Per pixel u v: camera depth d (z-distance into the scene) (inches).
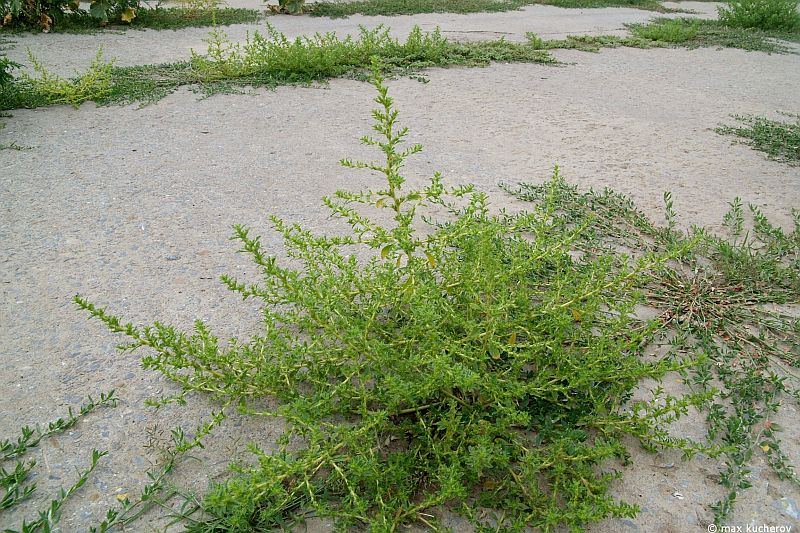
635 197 180.2
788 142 227.1
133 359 112.3
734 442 96.0
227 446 95.3
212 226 157.1
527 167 200.2
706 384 109.0
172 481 89.4
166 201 169.2
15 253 142.1
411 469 87.6
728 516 86.7
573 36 415.8
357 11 482.0
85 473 89.2
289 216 163.2
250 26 419.5
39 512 84.5
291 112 245.1
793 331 122.4
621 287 109.0
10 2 366.0
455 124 238.5
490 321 91.0
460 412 92.5
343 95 269.1
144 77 280.2
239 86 275.6
